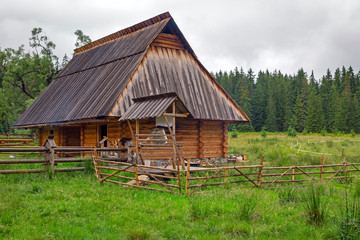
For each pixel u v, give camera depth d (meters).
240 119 22.28
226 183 12.20
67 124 22.77
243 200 10.09
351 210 7.93
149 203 9.71
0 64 48.81
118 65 22.56
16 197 9.66
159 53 21.36
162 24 22.00
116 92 19.23
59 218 8.09
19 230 7.26
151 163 17.67
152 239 7.01
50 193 10.47
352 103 99.00
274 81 130.38
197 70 22.47
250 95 127.56
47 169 13.80
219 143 21.81
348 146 37.06
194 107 20.61
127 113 16.06
